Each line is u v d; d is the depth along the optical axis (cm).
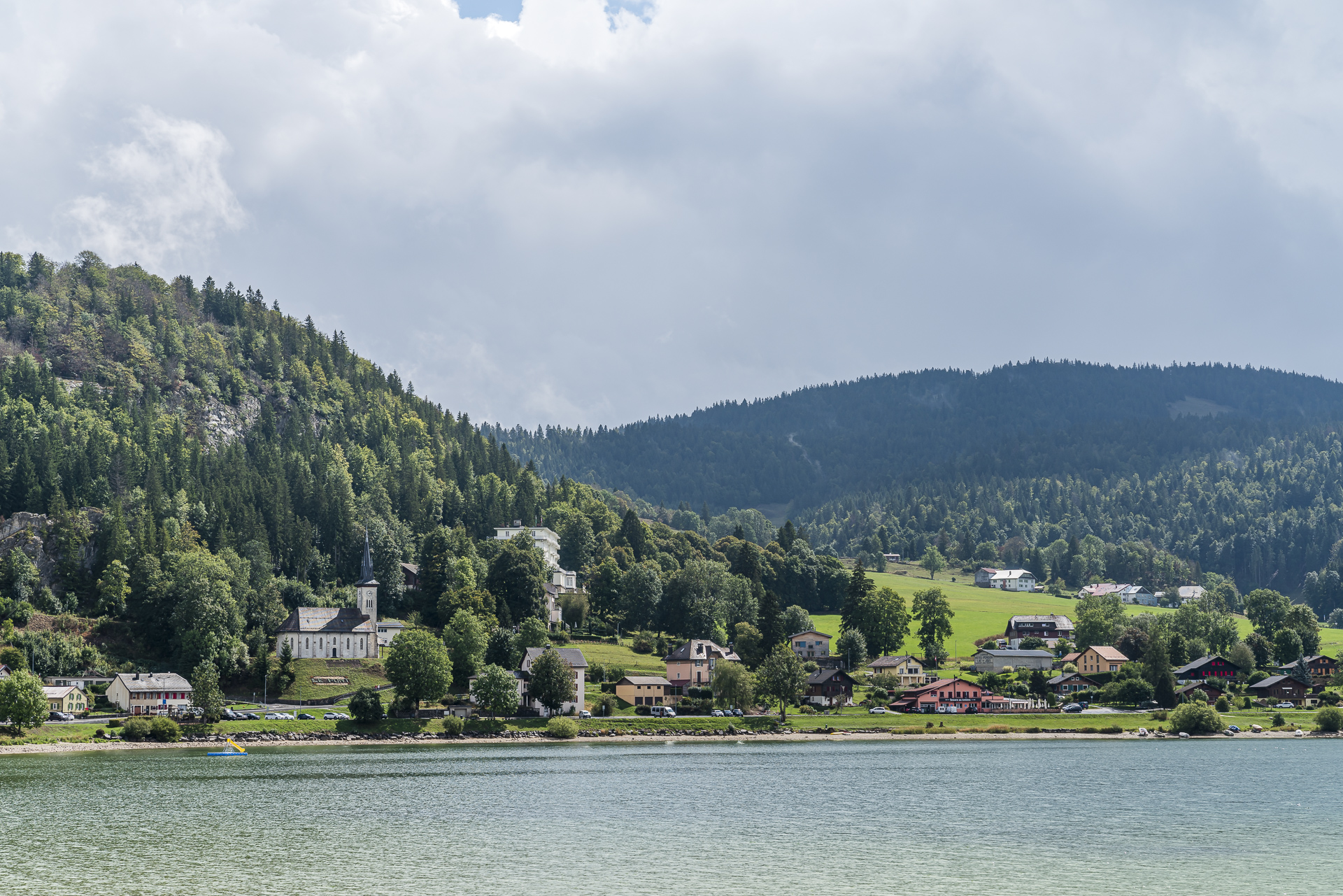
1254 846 12525
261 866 11231
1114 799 15600
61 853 11681
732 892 10381
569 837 12812
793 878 10906
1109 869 11381
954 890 10519
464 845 12319
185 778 16838
